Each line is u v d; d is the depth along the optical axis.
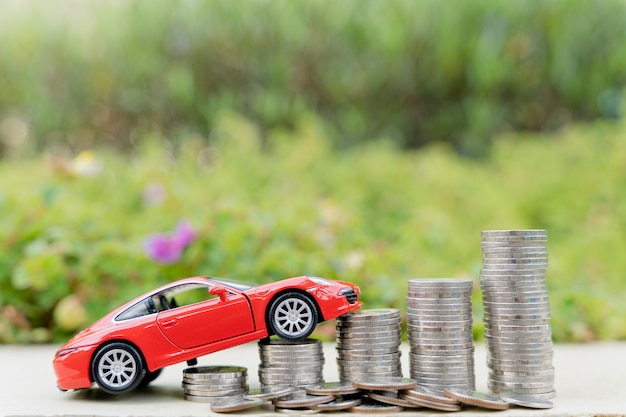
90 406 0.41
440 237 0.72
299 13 1.03
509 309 0.42
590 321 0.60
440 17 1.03
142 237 0.64
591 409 0.40
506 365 0.42
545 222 0.85
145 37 1.01
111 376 0.42
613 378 0.47
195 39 1.03
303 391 0.41
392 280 0.63
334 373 0.49
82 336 0.42
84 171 0.76
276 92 1.05
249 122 1.07
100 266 0.61
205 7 1.02
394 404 0.40
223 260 0.61
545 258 0.42
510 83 1.08
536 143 0.94
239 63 1.05
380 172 0.86
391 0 1.03
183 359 0.42
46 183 0.73
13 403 0.42
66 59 1.01
